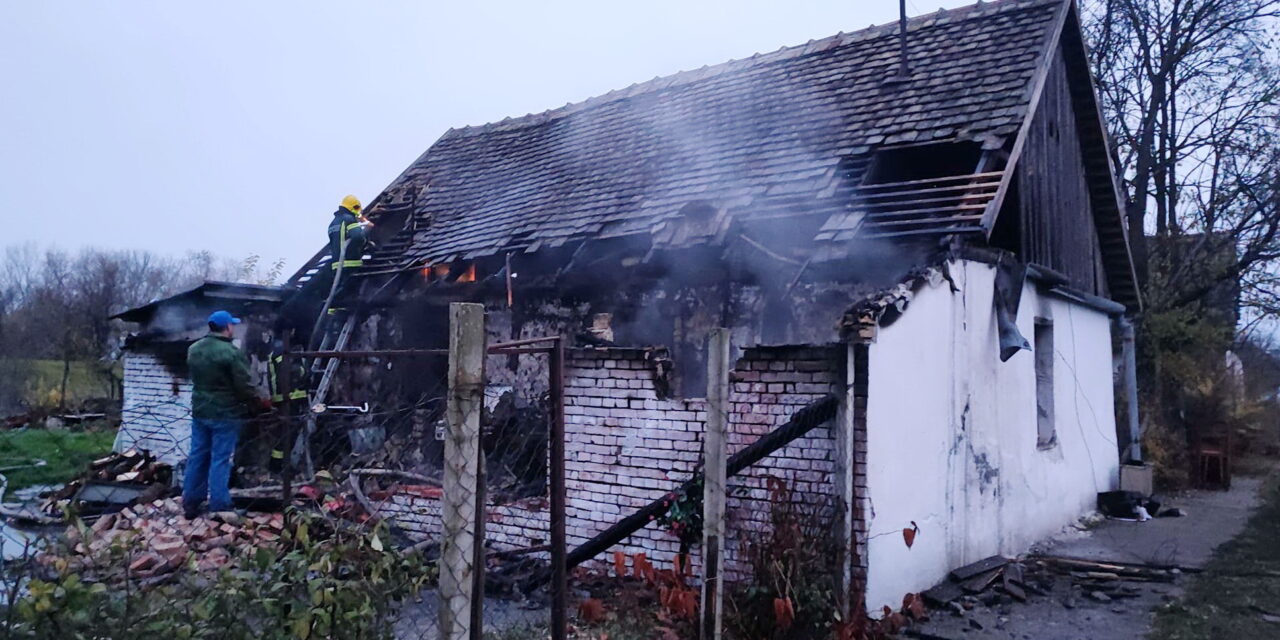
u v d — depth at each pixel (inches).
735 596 203.8
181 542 215.5
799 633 197.6
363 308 445.4
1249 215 677.9
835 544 215.8
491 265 421.4
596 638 194.5
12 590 117.4
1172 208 757.9
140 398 437.7
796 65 450.3
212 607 120.6
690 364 339.9
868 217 307.0
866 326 222.2
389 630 136.4
